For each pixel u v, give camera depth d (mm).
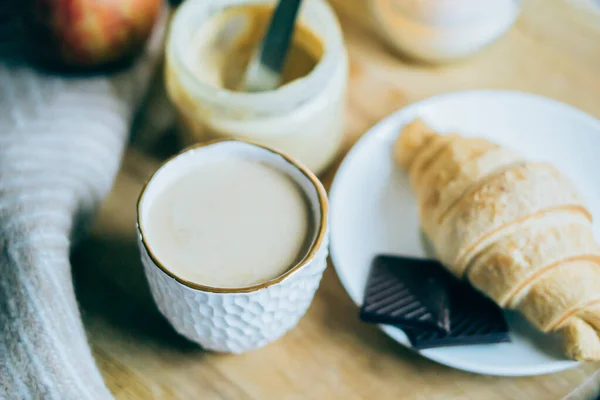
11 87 538
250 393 481
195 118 512
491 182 488
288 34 520
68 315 456
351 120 586
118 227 539
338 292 514
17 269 458
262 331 447
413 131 532
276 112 500
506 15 593
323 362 491
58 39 517
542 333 477
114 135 535
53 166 502
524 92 595
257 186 452
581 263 466
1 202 481
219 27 562
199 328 445
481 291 486
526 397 475
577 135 546
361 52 619
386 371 487
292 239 437
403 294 489
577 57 608
